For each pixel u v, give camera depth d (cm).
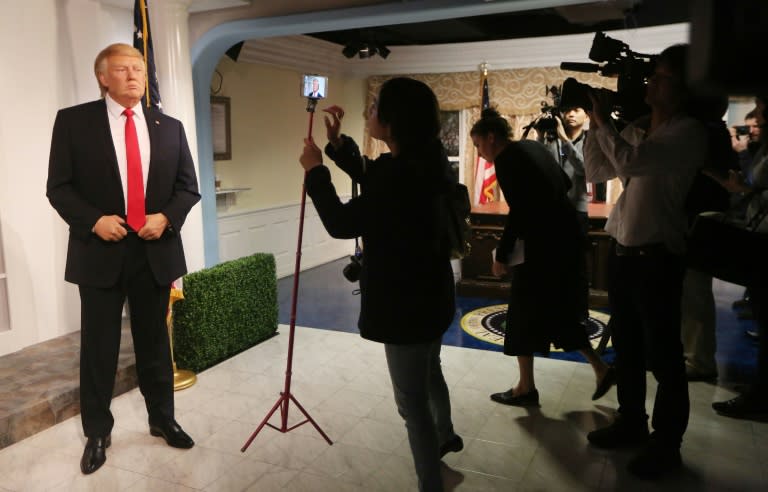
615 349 266
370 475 251
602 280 527
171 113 376
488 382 348
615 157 228
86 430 259
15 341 355
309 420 279
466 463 257
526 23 675
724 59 32
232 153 612
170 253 266
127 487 243
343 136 236
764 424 288
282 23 385
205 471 254
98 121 249
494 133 280
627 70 250
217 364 382
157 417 278
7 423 273
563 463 256
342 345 419
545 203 279
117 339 261
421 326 196
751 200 303
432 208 195
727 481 240
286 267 701
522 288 290
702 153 220
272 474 252
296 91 706
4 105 342
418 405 206
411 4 354
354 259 246
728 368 366
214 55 429
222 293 381
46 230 368
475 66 761
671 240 230
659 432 243
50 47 365
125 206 254
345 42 747
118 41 409
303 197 263
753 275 248
